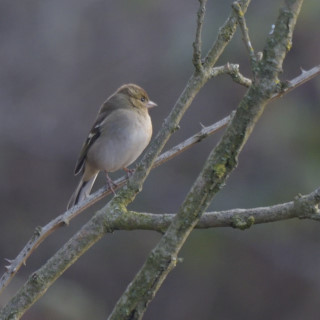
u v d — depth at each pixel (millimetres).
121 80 17578
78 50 18094
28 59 17906
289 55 15266
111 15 18219
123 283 16312
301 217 4148
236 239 15234
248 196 14227
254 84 3576
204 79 4445
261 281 15945
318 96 14398
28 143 17266
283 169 14203
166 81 16797
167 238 3709
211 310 16281
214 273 15781
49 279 4355
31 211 17078
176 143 16031
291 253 15625
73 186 17234
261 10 13852
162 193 15734
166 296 16484
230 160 3646
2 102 17422
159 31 17641
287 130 14078
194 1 17453
